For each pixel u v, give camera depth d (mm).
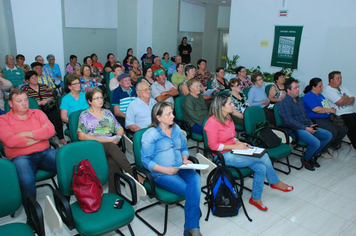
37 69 5012
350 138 4480
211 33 11875
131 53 8555
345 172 3838
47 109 4023
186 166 2369
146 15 9172
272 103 4898
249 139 3424
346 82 5586
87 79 5188
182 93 4621
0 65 6668
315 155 3939
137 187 2242
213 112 2912
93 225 1893
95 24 8195
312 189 3371
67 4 7258
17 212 2750
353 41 5363
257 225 2678
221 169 2656
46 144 2727
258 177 2879
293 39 6129
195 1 10508
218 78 5352
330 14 5562
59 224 1818
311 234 2590
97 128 2977
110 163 2732
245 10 6805
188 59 10211
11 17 5957
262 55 6699
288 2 6074
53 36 6301
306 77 6098
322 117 4168
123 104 3975
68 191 2146
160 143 2459
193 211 2283
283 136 3533
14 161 2486
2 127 2518
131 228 2391
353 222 2785
